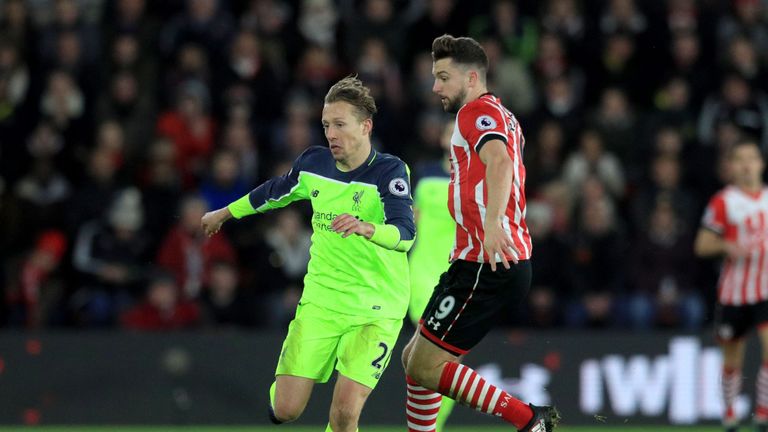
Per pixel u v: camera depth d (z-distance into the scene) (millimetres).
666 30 50938
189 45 47594
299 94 47688
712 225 36500
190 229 41344
